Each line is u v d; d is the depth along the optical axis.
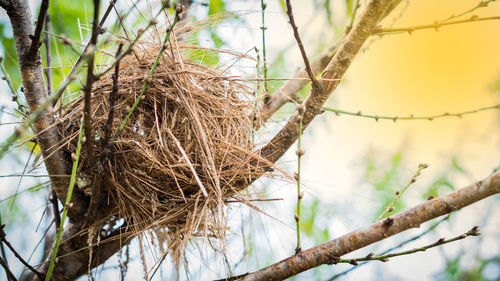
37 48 2.06
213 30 3.06
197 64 2.62
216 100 2.52
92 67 1.64
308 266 2.10
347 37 2.21
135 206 2.39
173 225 2.40
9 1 2.03
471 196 1.92
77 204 2.41
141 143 2.34
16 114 2.39
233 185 2.44
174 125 2.40
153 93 2.42
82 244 2.48
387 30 2.33
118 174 2.34
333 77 2.21
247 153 2.37
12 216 3.28
